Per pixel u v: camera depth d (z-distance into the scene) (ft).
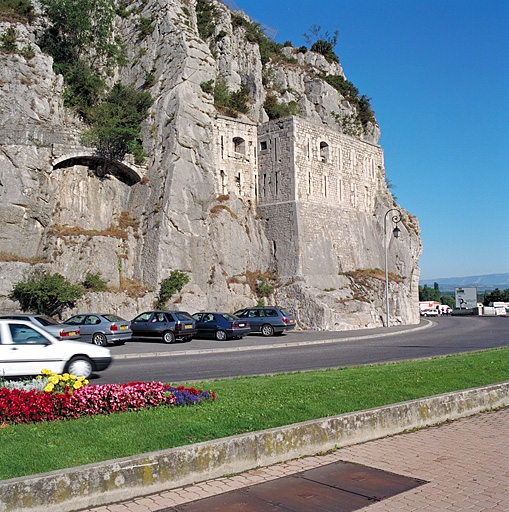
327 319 138.62
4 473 22.39
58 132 131.13
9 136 121.80
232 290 144.25
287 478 26.40
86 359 52.85
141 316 103.60
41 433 27.81
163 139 144.87
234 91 184.34
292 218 154.40
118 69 164.55
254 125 165.89
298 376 50.08
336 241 166.20
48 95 132.05
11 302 110.42
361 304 151.74
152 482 24.32
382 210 188.75
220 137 157.07
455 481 26.09
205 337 110.32
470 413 41.01
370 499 23.77
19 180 118.93
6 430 28.35
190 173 142.31
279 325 115.96
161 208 137.49
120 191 144.46
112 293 123.85
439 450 31.32
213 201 149.48
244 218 156.87
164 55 156.56
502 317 219.00
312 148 163.84
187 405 34.83
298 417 32.68
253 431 29.12
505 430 36.04
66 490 21.98
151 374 57.67
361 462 28.96
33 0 157.58
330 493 24.47
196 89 151.64
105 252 129.39
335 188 170.71
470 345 91.35
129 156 142.00
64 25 150.51
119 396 32.96
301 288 145.07
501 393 44.42
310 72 225.76
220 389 41.47
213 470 26.32
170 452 25.14
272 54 226.99
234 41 197.77
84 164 137.08
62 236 123.34
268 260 157.17
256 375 54.19
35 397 31.01
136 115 146.30
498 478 26.55
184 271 136.46
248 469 27.61
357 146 183.73
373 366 58.80
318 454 30.42
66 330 72.54
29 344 51.08
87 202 136.77
